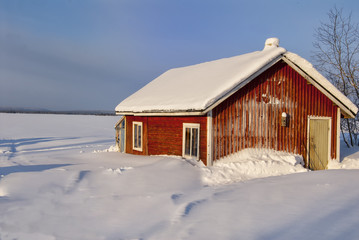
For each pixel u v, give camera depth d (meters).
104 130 47.41
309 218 4.80
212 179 9.48
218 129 11.13
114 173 9.10
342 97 12.86
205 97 10.80
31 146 24.75
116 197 7.04
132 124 16.77
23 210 6.07
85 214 5.89
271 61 11.80
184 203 6.26
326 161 13.44
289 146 12.73
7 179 8.31
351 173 8.01
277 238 4.15
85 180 8.45
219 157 11.13
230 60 15.22
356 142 17.67
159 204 6.41
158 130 14.20
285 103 12.70
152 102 14.10
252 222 4.86
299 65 12.52
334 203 5.45
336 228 4.31
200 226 4.87
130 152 16.89
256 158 11.58
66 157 15.33
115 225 5.27
